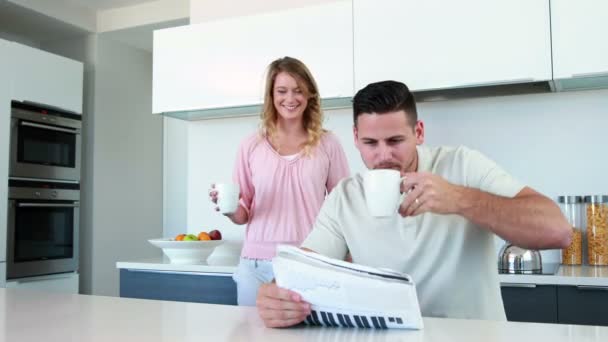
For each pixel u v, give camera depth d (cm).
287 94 217
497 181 121
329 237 140
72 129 397
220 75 283
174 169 507
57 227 385
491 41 232
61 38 448
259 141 228
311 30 263
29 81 361
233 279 246
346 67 256
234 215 222
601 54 217
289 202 220
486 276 126
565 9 222
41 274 371
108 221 444
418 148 138
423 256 129
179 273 261
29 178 361
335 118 296
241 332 95
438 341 85
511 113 264
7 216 344
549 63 224
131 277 273
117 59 455
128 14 423
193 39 289
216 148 323
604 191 250
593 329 92
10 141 348
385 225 132
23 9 380
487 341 84
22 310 118
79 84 403
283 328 98
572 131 255
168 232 508
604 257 242
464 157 131
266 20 273
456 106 273
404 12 245
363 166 291
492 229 107
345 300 95
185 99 291
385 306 94
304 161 221
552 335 88
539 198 109
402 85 127
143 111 483
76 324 102
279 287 100
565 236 104
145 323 103
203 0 329
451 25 238
